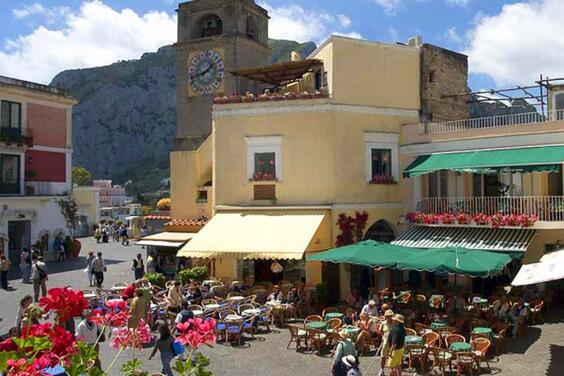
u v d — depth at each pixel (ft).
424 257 66.90
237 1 136.26
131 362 21.45
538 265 58.18
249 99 97.09
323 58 97.40
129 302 64.90
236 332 66.13
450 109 106.01
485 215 81.56
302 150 93.81
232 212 96.94
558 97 88.79
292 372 55.62
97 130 610.65
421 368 55.88
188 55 139.13
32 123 144.87
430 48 101.60
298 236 85.97
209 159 114.73
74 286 99.30
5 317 74.59
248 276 95.66
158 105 619.67
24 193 140.26
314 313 81.61
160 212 137.49
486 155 82.89
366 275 91.97
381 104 95.96
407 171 88.53
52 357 18.03
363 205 93.66
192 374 19.97
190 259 105.50
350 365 43.96
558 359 56.70
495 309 68.49
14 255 136.77
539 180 85.40
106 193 374.63
